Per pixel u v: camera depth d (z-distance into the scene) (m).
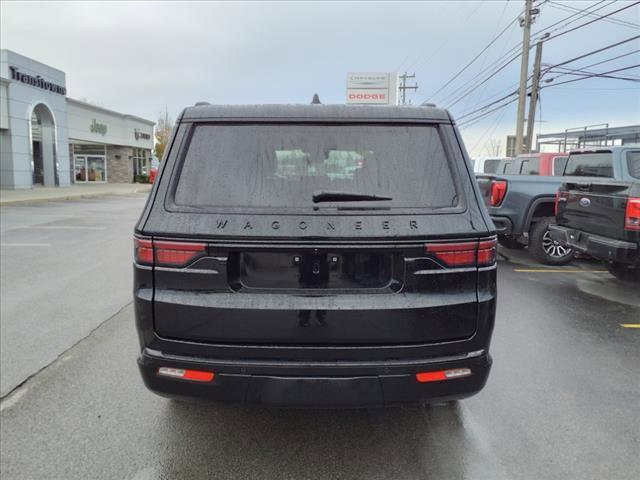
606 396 3.43
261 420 3.08
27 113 24.34
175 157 2.50
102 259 8.37
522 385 3.59
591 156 6.85
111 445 2.80
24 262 8.09
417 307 2.33
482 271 2.42
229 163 2.49
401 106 2.67
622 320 5.10
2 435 2.89
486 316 2.42
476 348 2.44
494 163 18.03
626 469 2.60
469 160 2.58
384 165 2.49
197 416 3.12
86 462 2.64
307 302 2.32
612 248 5.51
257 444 2.82
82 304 5.62
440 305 2.35
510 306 5.58
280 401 2.35
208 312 2.31
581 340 4.52
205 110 2.61
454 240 2.36
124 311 5.35
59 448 2.77
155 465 2.62
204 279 2.33
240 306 2.30
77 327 4.81
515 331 4.75
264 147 2.51
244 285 2.36
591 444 2.83
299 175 2.46
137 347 4.29
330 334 2.32
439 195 2.44
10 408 3.21
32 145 25.41
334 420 3.09
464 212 2.42
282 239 2.30
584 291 6.26
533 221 7.87
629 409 3.25
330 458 2.69
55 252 9.04
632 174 6.13
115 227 12.70
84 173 38.25
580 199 6.27
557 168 9.70
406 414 3.17
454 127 2.61
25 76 24.02
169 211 2.38
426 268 2.35
